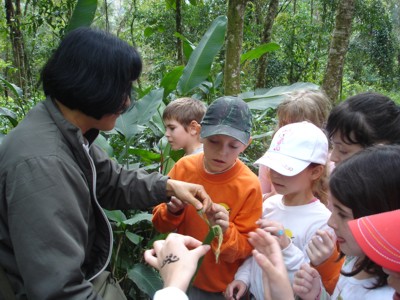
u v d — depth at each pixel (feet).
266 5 36.73
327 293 4.81
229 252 5.47
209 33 11.30
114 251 7.16
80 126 4.37
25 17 27.02
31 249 3.63
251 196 5.83
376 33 46.39
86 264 4.78
